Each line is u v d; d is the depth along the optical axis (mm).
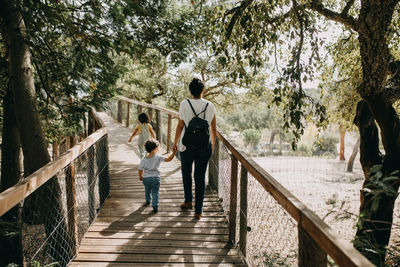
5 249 3516
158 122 9203
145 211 4391
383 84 4805
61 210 3684
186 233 3732
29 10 4402
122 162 7480
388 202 4352
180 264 3086
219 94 20172
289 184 17547
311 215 1631
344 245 1293
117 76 6098
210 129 3982
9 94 6082
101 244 3455
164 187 5434
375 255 2750
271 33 4711
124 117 20812
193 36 6727
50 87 6293
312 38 4660
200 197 4066
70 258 3152
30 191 2164
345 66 7852
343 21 5539
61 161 2799
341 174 21359
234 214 3479
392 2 4371
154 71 17609
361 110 5562
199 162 3896
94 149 4203
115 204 4680
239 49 5070
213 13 5527
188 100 3711
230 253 3307
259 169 2594
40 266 2922
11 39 4934
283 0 5117
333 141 38562
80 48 5309
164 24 6852
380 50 4574
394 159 4902
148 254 3260
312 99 4562
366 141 5391
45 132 7961
